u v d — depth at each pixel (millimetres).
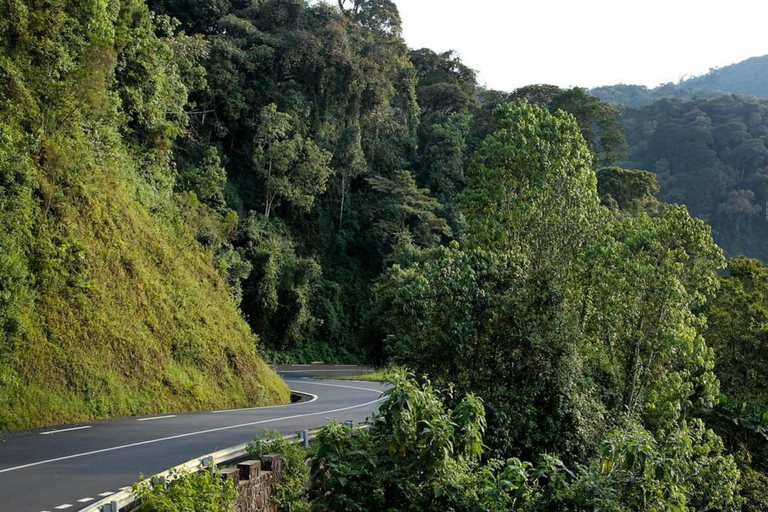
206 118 54156
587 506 7914
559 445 13742
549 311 14734
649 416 18875
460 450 8055
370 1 78062
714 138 94938
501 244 19047
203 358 22500
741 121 98125
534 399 14078
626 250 18047
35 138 18734
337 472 7340
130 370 18844
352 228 60750
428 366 14195
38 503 8117
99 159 22578
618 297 18016
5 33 19234
